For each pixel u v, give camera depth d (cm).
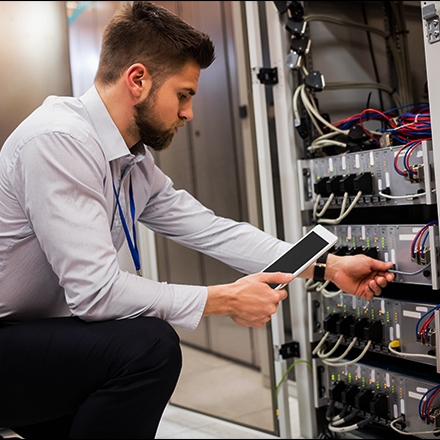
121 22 119
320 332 186
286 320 201
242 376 247
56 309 132
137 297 109
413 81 233
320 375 185
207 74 284
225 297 115
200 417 226
